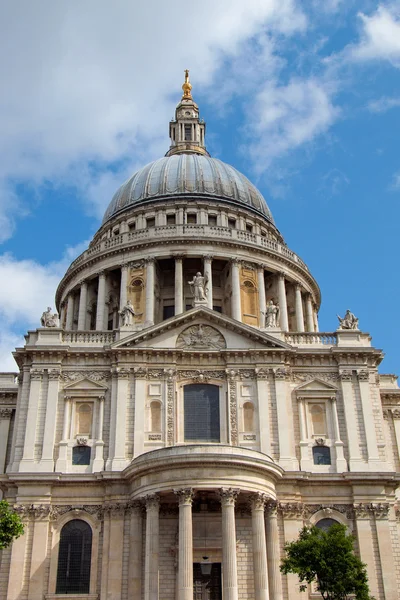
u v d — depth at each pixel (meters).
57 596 47.69
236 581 43.78
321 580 41.41
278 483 51.22
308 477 51.81
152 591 44.19
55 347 55.34
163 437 52.78
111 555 48.34
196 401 55.09
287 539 49.69
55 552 49.28
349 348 56.81
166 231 75.62
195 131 98.00
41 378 54.94
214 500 50.81
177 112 100.06
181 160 87.50
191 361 55.97
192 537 48.72
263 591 44.66
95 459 52.09
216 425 54.31
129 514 49.66
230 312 72.94
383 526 50.84
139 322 70.94
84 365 55.84
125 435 52.78
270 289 78.38
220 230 76.19
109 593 47.16
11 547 48.78
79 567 49.22
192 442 53.50
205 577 48.88
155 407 54.25
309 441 54.19
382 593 48.75
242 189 86.25
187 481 45.75
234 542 44.75
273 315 60.09
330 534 42.53
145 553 46.34
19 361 56.91
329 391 55.91
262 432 53.25
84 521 50.56
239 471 46.62
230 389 54.84
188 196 82.06
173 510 50.47
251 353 55.91
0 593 47.94
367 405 55.28
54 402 53.94
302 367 56.84
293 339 58.78
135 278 73.62
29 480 50.53
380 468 52.75
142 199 83.44
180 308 71.38
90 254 77.88
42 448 52.28
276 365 55.78
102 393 54.69
